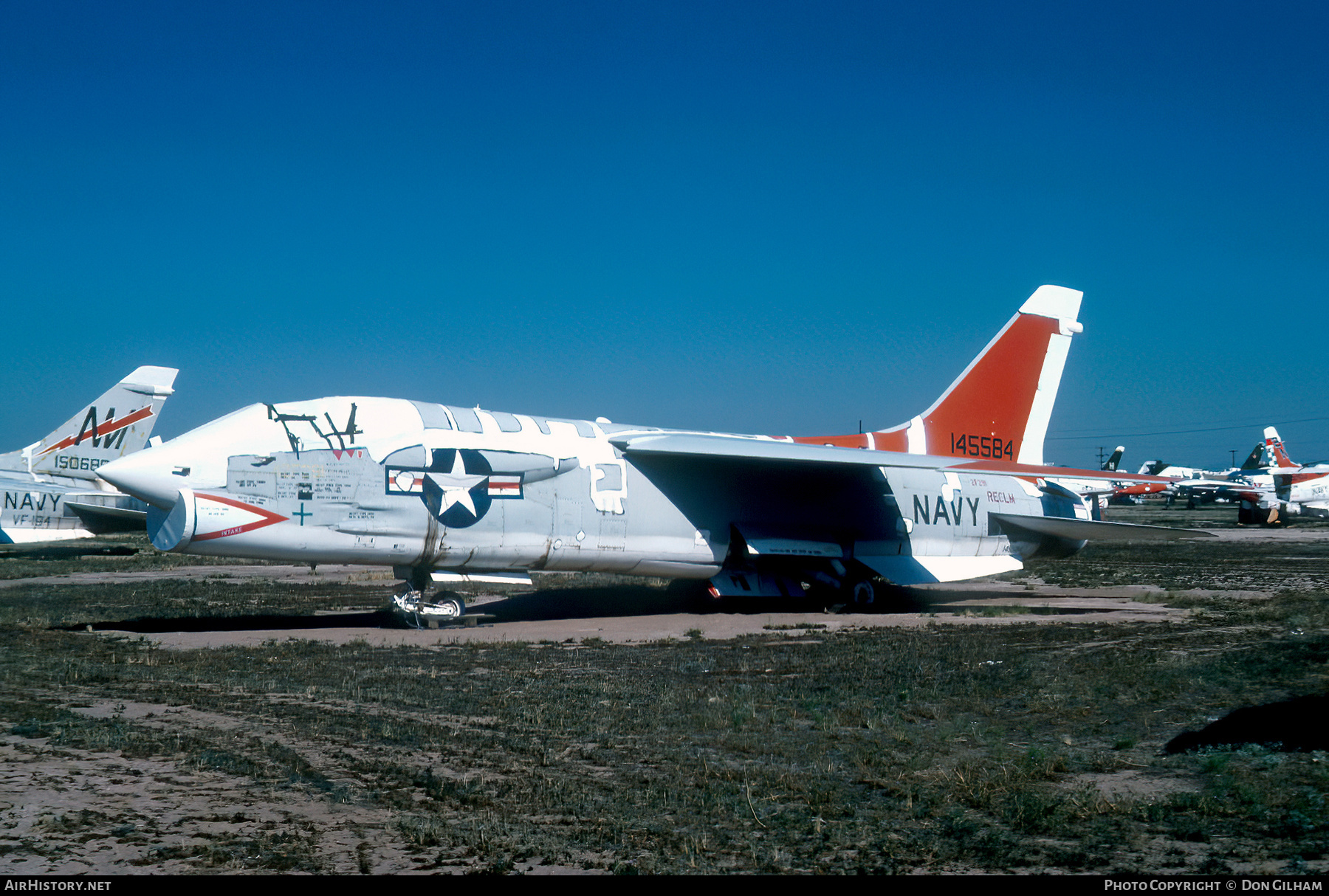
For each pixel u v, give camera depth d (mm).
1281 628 17688
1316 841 6312
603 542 21031
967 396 27125
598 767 8438
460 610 19719
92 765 8148
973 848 6359
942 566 25219
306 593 26094
